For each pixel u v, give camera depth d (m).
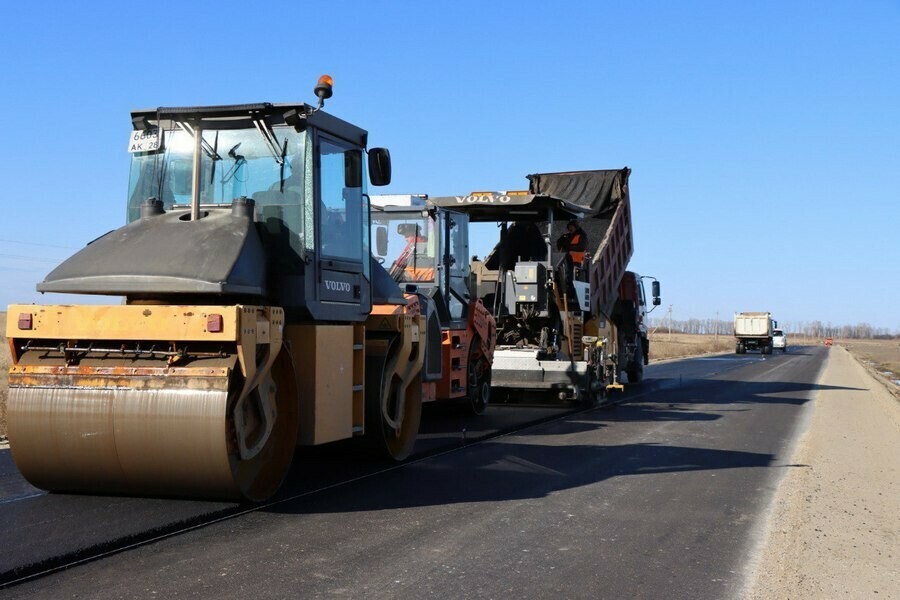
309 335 7.44
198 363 6.48
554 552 6.02
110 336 6.54
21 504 6.89
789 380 27.36
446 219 12.92
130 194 7.93
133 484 6.75
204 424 6.35
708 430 13.25
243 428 6.79
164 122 7.89
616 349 19.09
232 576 5.25
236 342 6.33
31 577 5.15
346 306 8.09
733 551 6.17
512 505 7.48
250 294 7.01
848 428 14.10
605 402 17.52
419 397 9.90
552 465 9.63
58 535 5.91
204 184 7.73
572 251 17.08
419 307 10.56
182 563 5.50
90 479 6.80
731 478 9.09
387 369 9.12
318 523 6.64
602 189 18.52
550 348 15.75
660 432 12.83
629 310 21.47
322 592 5.00
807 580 5.52
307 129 7.55
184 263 6.68
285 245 7.45
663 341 91.88
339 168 8.11
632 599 5.07
